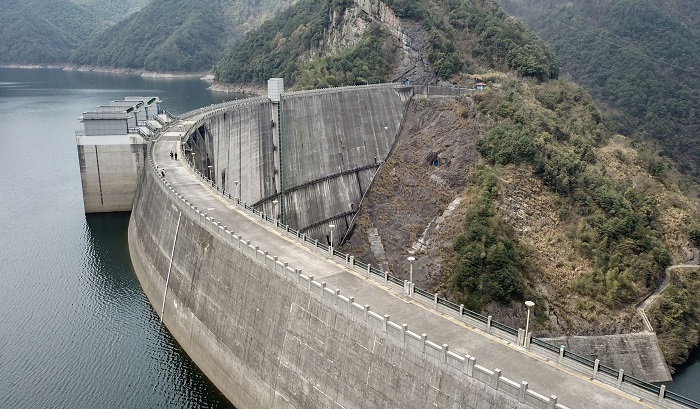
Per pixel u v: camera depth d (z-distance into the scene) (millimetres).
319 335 54562
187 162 103188
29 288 93312
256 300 62719
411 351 46906
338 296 52781
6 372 70875
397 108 157375
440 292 104062
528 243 105125
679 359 90812
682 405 40000
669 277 102625
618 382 42594
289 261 64375
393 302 55062
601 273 99812
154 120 144500
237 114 119562
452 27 189500
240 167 119812
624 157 137750
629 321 93875
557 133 133750
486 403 42312
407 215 132750
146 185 106625
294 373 56562
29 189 152125
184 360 73312
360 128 148125
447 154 137250
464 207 117000
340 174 141125
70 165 178125
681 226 112938
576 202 112875
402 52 179000
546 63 177375
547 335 92000
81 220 127875
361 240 134375
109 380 69562
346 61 180875
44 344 77125
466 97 146250
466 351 47031
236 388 63969
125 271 100312
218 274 69562
